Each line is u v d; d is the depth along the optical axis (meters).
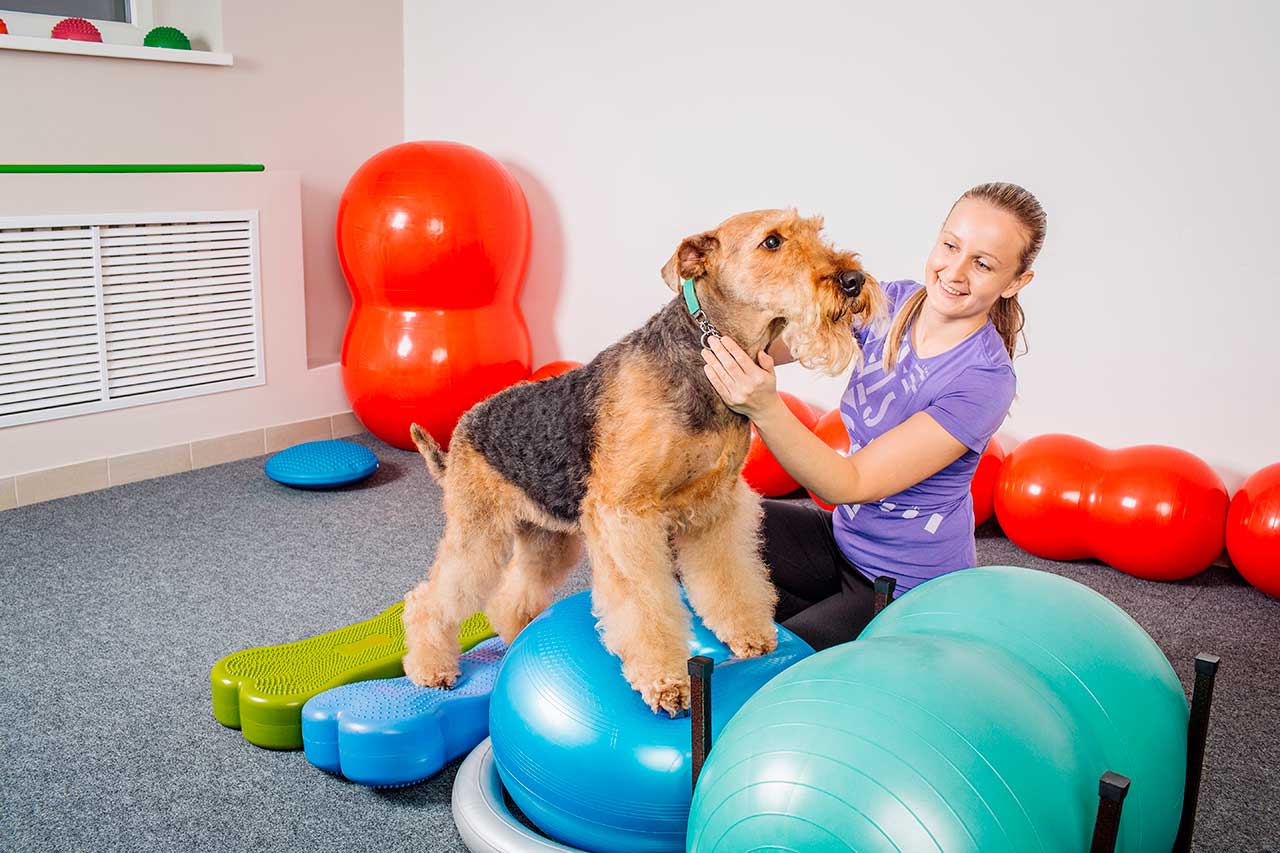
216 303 3.50
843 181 3.26
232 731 2.04
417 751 1.82
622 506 1.55
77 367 3.20
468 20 3.93
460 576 1.87
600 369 1.65
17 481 3.14
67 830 1.73
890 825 1.03
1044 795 1.08
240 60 3.60
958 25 2.96
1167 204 2.77
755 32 3.31
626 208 3.71
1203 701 1.33
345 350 3.69
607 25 3.59
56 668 2.25
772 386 1.51
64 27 3.23
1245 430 2.79
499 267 3.56
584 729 1.52
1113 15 2.74
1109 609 1.38
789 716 1.16
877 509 1.83
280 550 2.90
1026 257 1.70
